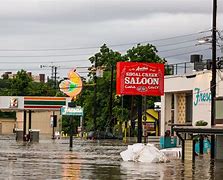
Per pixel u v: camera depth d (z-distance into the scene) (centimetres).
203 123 6056
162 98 7506
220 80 5941
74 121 12006
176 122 7294
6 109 8719
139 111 6103
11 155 4556
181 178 2925
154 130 9869
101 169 3362
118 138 9800
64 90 9306
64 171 3188
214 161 4269
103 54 11688
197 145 5072
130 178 2856
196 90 6488
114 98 10756
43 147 6125
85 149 5831
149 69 5822
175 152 4712
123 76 5800
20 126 13862
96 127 10938
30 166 3494
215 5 4906
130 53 11106
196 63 7138
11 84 14412
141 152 4072
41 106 8712
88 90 11450
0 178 2752
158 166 3678
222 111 4581
